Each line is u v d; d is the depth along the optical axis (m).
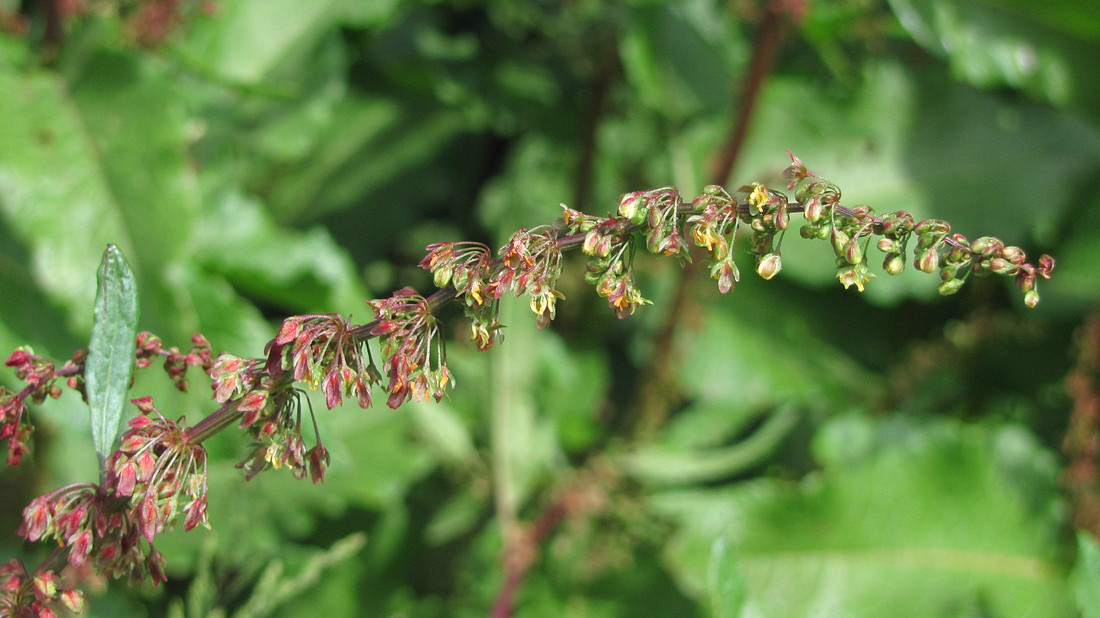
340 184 0.73
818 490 0.60
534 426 0.61
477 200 0.77
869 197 0.67
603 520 0.61
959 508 0.60
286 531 0.57
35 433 0.55
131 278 0.33
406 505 0.64
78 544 0.32
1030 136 0.68
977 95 0.68
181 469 0.32
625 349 0.73
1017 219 0.67
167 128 0.51
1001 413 0.66
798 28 0.58
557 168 0.70
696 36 0.66
